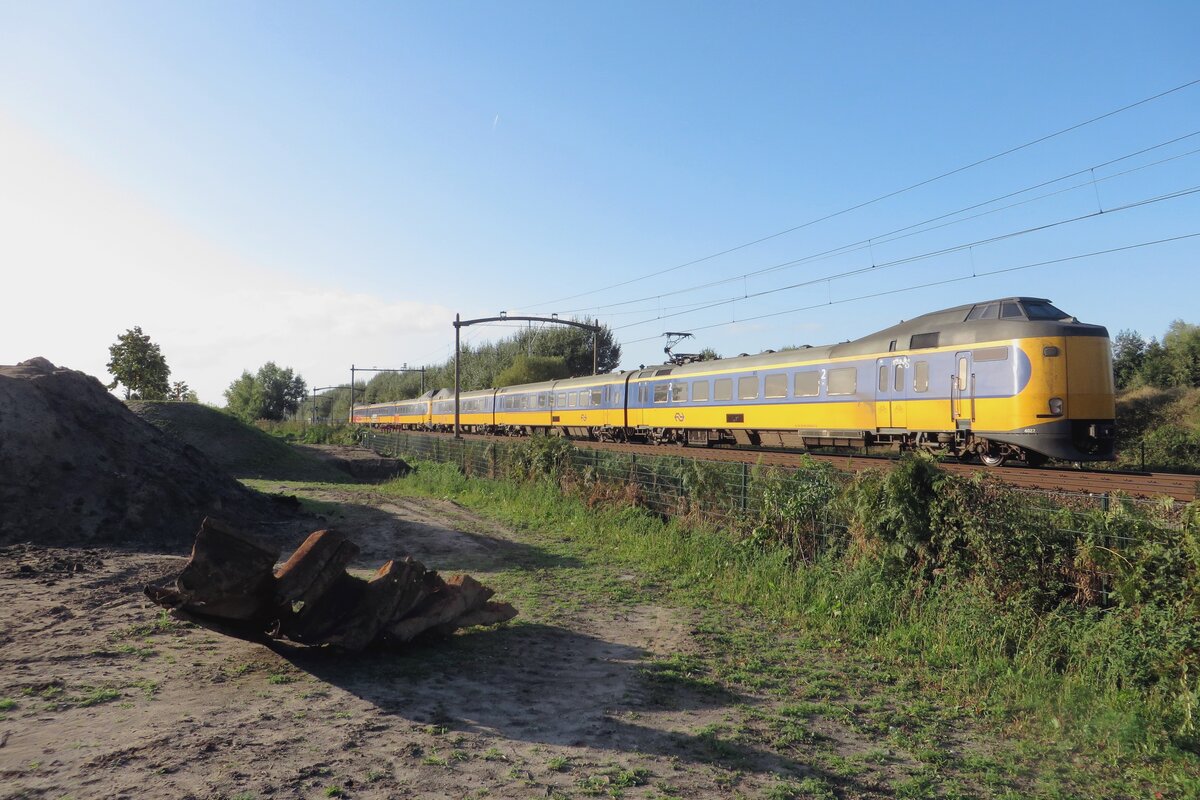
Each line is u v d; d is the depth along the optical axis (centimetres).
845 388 1986
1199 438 2577
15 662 574
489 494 1850
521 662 637
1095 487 1209
